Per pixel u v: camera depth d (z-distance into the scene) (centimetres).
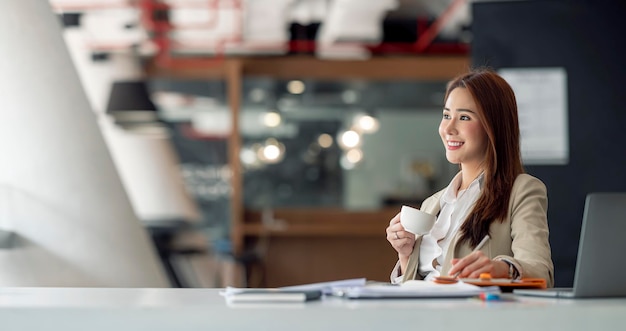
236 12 1009
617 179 631
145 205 1202
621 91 633
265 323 171
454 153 285
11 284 503
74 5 946
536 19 637
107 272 527
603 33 634
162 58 1141
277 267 1058
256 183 1216
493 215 272
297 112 1217
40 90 518
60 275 513
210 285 1195
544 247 260
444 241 283
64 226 517
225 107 1302
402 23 1150
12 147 511
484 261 239
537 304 183
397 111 1225
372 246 1065
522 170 283
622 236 205
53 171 517
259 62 1086
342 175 1224
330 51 1155
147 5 952
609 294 206
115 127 1170
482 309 172
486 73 287
